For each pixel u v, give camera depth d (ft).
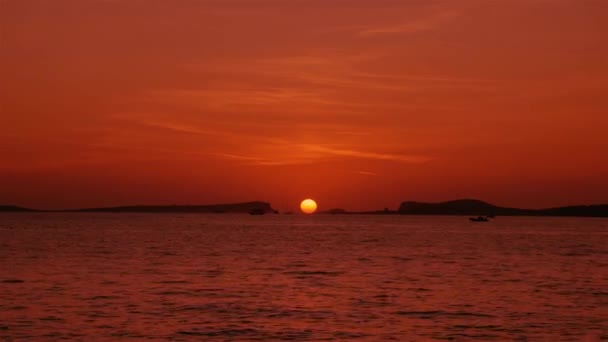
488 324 135.64
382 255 320.50
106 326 131.23
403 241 468.34
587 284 201.46
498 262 281.54
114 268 241.14
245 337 123.03
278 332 127.24
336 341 120.47
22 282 194.80
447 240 486.79
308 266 256.32
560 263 278.05
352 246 398.83
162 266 250.57
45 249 345.51
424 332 128.06
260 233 606.96
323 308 152.87
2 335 123.03
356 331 128.47
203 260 280.72
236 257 299.58
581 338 123.75
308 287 189.57
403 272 235.40
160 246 379.35
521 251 357.20
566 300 167.12
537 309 153.07
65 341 118.83
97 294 170.81
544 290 186.29
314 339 121.90
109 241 430.61
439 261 285.43
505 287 192.54
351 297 170.30
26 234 533.55
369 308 153.28
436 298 169.37
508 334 126.72
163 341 119.75
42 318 138.10
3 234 531.09
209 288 185.37
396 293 178.19
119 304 155.63
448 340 121.60
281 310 149.69
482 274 230.07
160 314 143.84
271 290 182.50
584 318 142.10
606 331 129.49
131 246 376.89
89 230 634.43
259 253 328.70
